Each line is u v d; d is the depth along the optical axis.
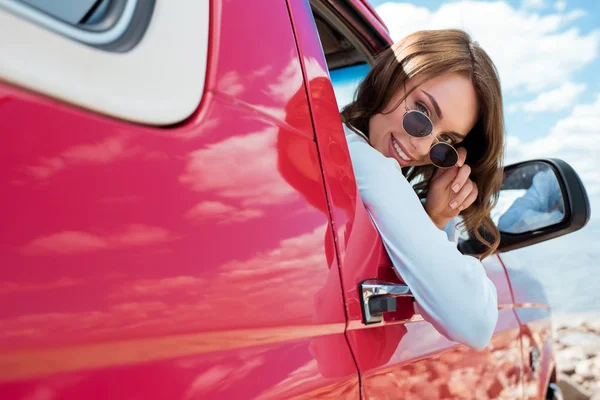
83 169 0.55
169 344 0.62
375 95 1.45
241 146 0.80
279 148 0.90
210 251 0.69
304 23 1.10
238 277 0.73
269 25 0.97
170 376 0.61
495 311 1.33
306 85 1.04
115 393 0.54
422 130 1.35
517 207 1.83
